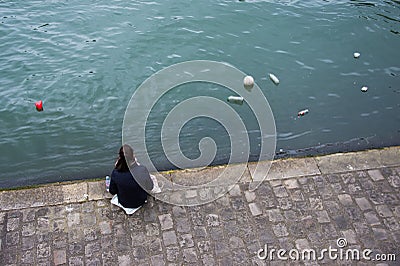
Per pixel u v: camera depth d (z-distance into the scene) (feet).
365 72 31.76
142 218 19.25
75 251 17.92
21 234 18.47
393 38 35.09
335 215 19.61
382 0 39.83
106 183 20.61
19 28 35.01
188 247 18.19
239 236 18.66
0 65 31.14
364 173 21.61
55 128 26.66
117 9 37.52
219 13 37.24
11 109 27.76
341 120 27.73
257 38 34.65
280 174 21.49
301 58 32.83
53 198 19.99
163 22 35.86
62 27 35.29
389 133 26.84
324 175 21.48
